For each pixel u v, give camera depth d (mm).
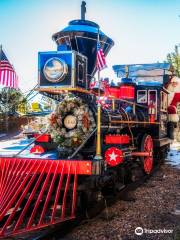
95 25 4793
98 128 3730
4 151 4914
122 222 3555
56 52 3795
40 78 3836
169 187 5230
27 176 3539
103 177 3910
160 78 7398
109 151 3945
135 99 6336
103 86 4570
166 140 7020
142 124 5570
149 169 5816
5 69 5062
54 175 3525
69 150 4027
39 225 3076
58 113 4109
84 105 4051
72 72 3723
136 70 7570
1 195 3486
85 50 4543
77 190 3604
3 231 2918
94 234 3217
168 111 7637
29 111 4777
